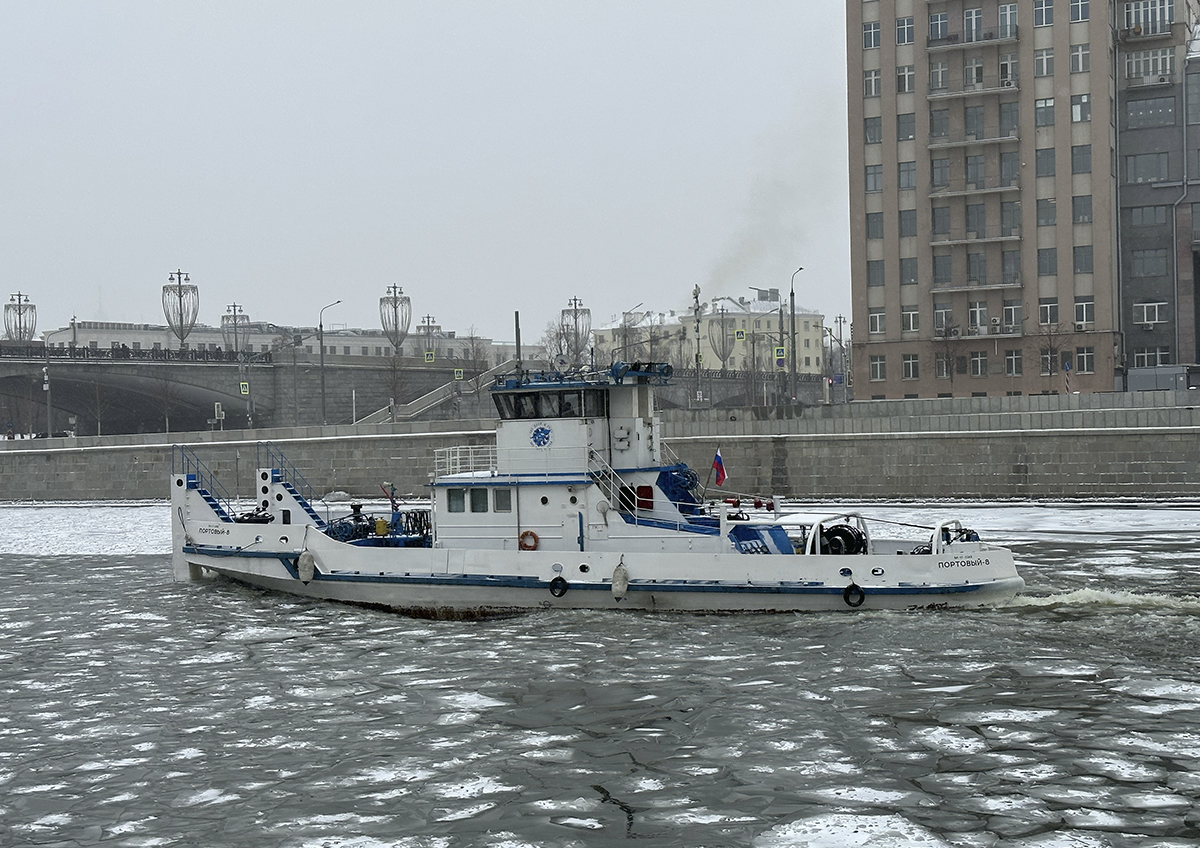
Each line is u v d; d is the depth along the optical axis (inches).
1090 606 959.6
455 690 770.8
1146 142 3142.2
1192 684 733.9
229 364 3762.3
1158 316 3144.7
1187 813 532.7
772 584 931.3
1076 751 615.8
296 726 703.7
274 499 1156.5
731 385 4173.2
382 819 551.5
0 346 3715.6
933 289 3216.0
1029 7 3097.9
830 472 2076.8
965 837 513.3
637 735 665.0
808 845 510.0
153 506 2367.1
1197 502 1791.3
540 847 515.2
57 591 1235.9
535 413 999.6
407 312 4520.2
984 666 784.3
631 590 950.4
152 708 752.3
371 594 1042.7
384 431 2381.9
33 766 642.2
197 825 551.5
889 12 3223.4
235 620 1026.1
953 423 2004.2
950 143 3157.0
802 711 700.0
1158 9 3149.6
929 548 976.9
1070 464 1923.0
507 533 1005.2
